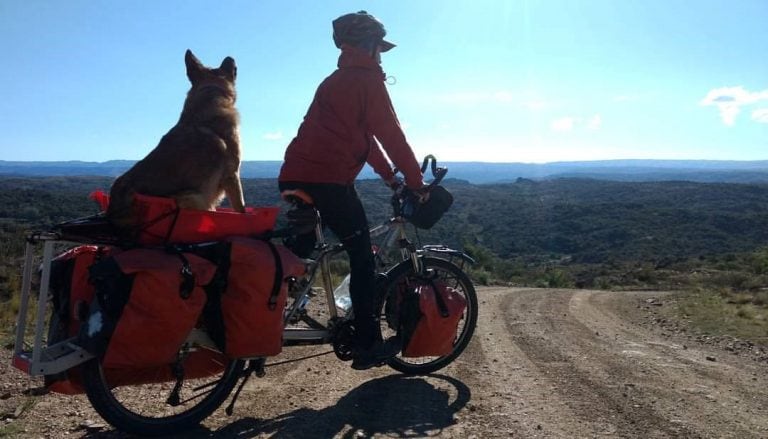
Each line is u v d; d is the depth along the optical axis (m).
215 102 4.31
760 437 3.52
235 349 3.23
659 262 39.78
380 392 4.13
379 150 4.34
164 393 3.88
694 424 3.71
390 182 4.40
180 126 4.09
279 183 3.87
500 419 3.68
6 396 3.96
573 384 4.58
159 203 3.09
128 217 3.18
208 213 3.21
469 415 3.74
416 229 4.45
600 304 11.92
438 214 4.21
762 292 14.29
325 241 3.96
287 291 3.34
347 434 3.33
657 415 3.86
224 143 4.05
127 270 2.86
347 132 3.72
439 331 4.28
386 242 4.36
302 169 3.73
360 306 3.92
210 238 3.27
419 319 4.25
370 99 3.72
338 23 3.80
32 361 2.85
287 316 3.86
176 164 3.64
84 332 2.88
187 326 2.98
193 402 3.72
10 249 13.26
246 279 3.20
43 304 2.91
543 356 5.67
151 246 3.16
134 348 2.87
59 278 3.20
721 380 5.00
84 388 3.10
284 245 3.87
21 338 3.08
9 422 3.46
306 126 3.79
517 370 4.98
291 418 3.56
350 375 4.58
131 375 3.20
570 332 7.46
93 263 3.12
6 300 9.45
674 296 13.87
